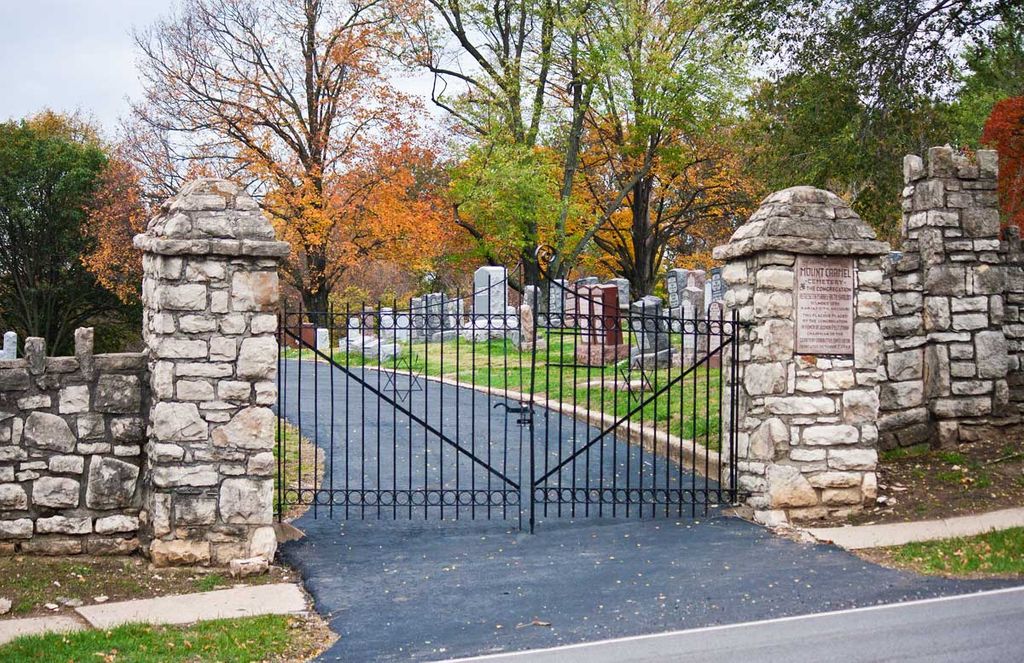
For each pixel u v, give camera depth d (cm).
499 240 3744
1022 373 1286
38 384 874
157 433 864
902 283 1226
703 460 1215
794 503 1012
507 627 713
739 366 1070
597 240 4344
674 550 913
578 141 3706
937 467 1159
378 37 3544
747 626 697
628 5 3491
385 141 3525
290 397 1814
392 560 890
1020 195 2459
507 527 1006
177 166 3434
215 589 816
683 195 4316
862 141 1919
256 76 3444
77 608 760
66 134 4897
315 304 3603
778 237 1009
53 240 4225
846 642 650
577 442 1405
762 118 3108
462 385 1898
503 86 3544
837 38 1853
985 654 615
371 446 1385
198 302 870
